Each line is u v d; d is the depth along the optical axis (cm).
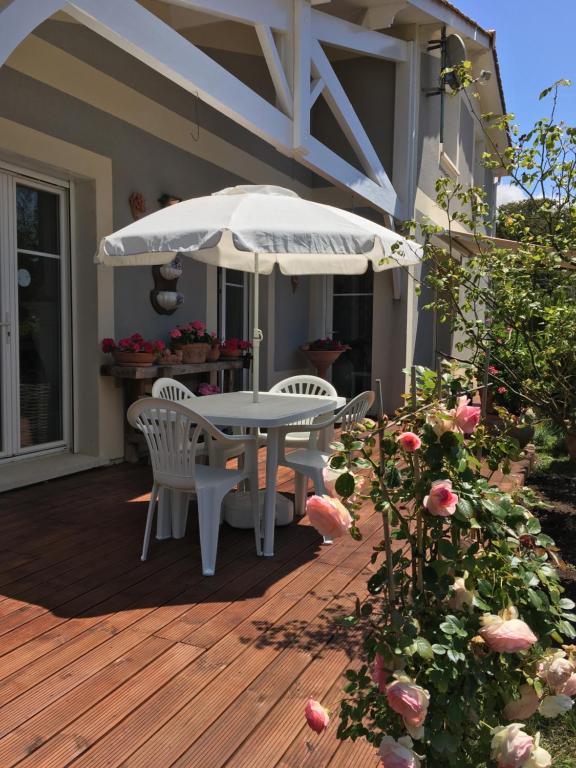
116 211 514
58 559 322
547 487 486
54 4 274
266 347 765
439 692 138
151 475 493
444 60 781
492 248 338
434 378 174
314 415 360
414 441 144
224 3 385
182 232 307
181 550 338
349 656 230
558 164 294
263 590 288
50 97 447
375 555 166
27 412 477
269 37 431
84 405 514
